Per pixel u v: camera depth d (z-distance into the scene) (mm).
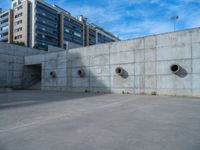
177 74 12461
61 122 5121
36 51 27344
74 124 4875
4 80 23062
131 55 14742
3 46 23156
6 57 23453
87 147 3250
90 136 3852
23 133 4129
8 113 6535
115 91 15578
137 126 4617
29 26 66125
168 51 12898
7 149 3217
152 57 13633
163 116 5812
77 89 18297
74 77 18625
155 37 13555
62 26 75938
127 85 14891
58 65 20203
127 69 14922
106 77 16219
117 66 15531
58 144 3410
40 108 7637
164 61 13047
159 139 3623
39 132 4188
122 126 4629
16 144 3445
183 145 3299
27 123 5051
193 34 11938
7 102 9750
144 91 13938
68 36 78875
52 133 4098
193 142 3441
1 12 74562
